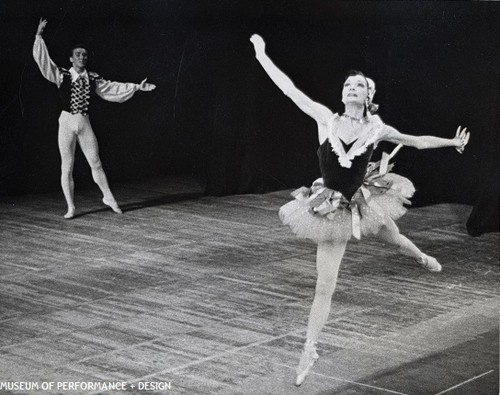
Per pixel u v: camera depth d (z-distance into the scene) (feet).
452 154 36.19
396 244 17.16
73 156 32.24
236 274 25.21
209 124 39.47
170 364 17.78
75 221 32.01
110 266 25.85
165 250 27.99
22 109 35.70
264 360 18.13
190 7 35.60
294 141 38.73
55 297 22.54
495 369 17.74
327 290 16.12
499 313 21.88
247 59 36.94
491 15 33.60
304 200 16.53
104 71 37.24
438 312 21.89
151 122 40.27
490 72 34.37
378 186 16.66
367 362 18.15
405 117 36.17
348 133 16.11
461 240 30.25
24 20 34.37
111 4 34.63
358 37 36.65
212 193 37.42
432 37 35.09
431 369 17.74
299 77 37.60
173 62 39.17
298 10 35.12
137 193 37.47
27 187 36.65
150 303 22.16
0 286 23.48
